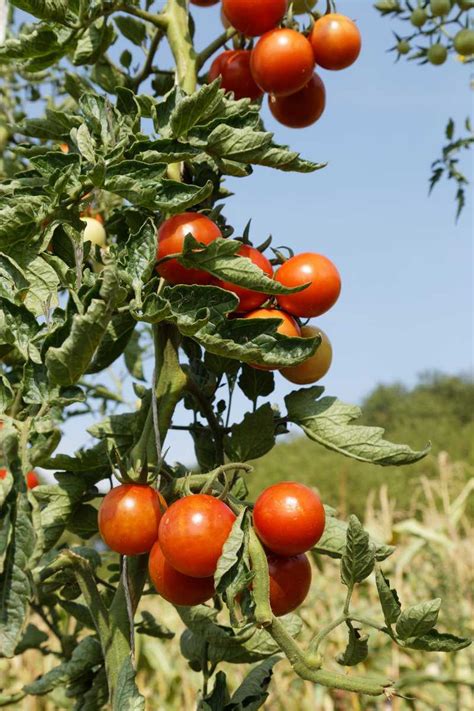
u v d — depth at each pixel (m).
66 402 0.73
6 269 0.77
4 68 1.30
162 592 0.77
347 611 0.76
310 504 0.77
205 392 0.87
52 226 0.78
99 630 0.81
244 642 0.84
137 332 1.15
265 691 0.84
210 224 0.80
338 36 0.87
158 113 0.80
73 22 0.86
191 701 1.87
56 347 0.73
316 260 0.83
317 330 0.85
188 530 0.74
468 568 2.21
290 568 0.78
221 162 0.82
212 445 0.88
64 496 0.83
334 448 0.83
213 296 0.77
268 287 0.78
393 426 14.10
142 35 0.98
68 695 0.88
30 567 0.68
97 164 0.75
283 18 0.88
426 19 1.18
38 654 1.87
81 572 0.81
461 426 13.88
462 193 1.20
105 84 0.98
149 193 0.76
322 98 0.91
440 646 0.74
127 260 0.76
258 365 0.79
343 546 0.83
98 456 0.83
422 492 6.23
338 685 0.75
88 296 0.73
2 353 0.79
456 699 1.88
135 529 0.77
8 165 1.16
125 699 0.76
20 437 0.71
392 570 2.27
